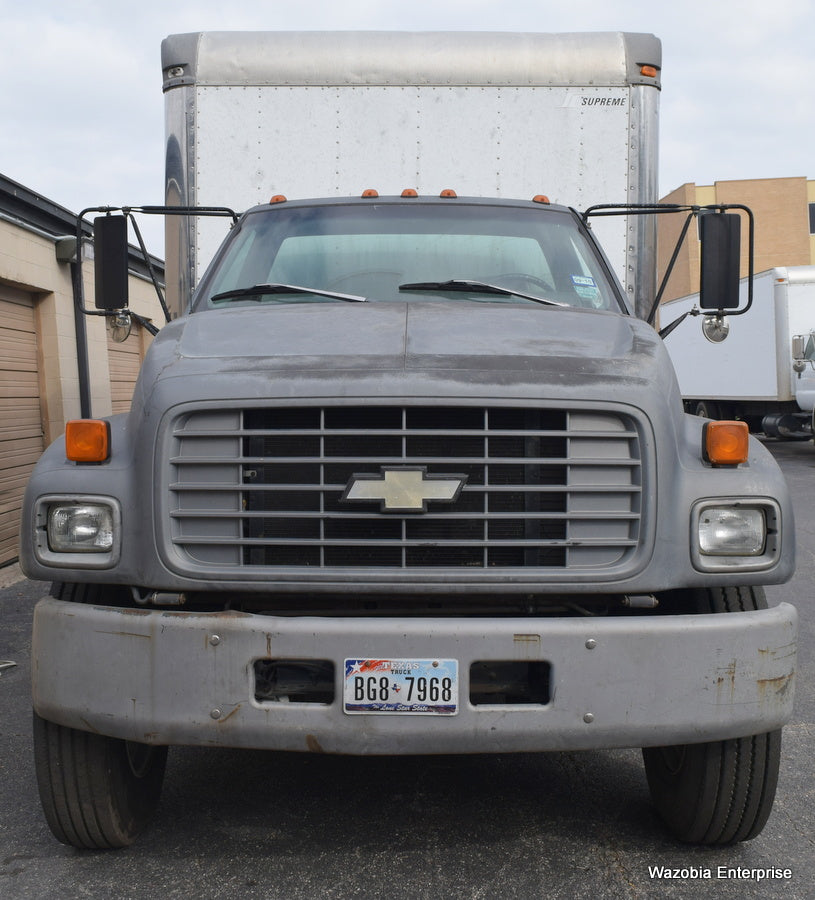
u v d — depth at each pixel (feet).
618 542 9.61
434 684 9.18
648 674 9.31
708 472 9.78
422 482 9.42
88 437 9.93
